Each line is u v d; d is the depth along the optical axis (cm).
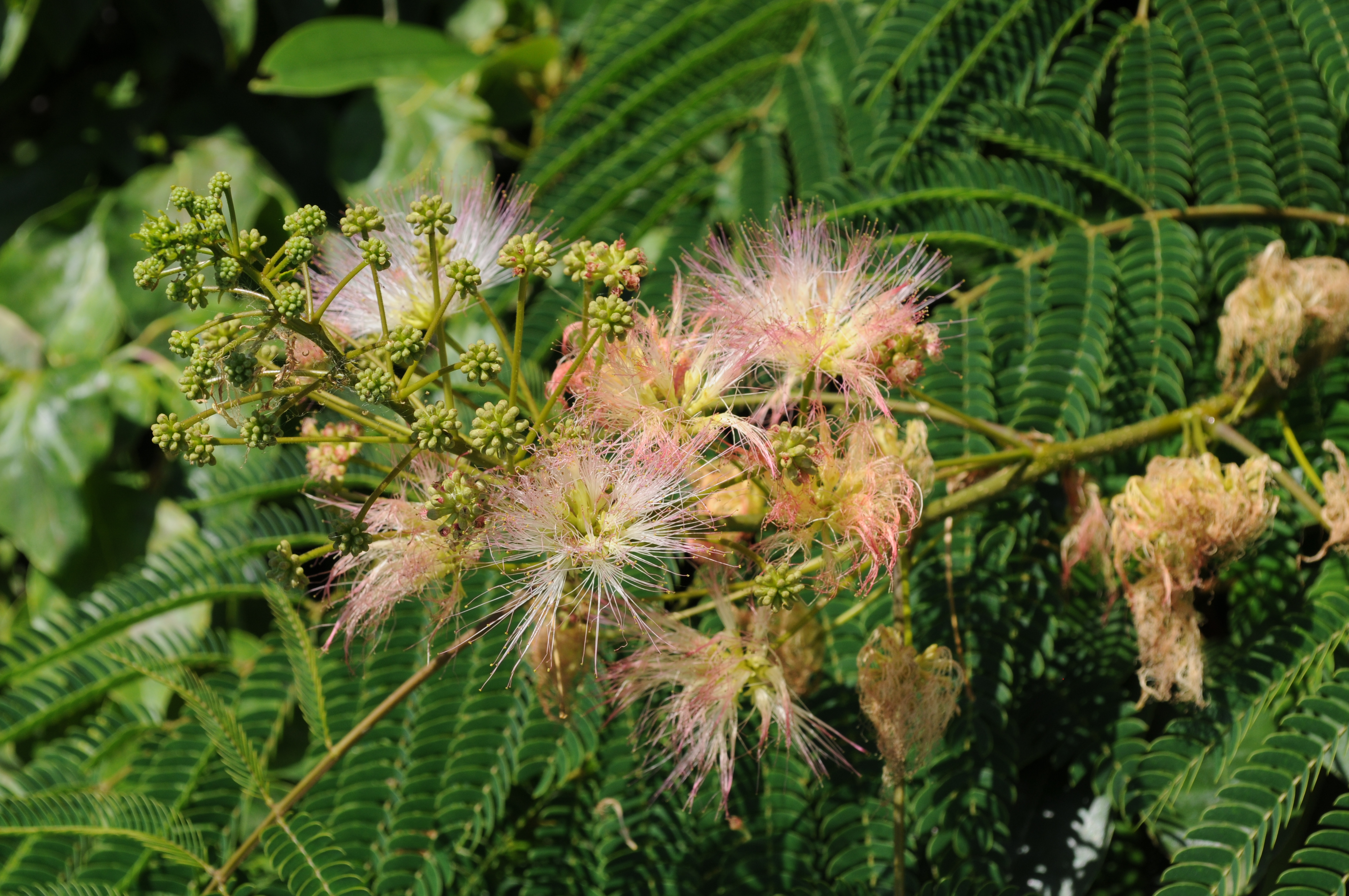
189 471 277
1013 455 166
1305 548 179
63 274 296
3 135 328
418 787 170
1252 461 160
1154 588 161
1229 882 147
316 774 162
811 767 160
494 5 295
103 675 202
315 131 302
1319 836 143
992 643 169
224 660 215
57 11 303
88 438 272
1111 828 169
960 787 162
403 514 132
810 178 213
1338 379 185
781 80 227
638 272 125
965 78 202
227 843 182
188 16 308
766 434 127
